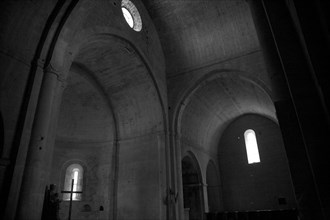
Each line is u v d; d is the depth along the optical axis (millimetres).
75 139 17656
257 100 20109
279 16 5492
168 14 16188
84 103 17406
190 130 20047
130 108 16875
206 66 16672
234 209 23109
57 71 8453
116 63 14734
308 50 4055
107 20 12266
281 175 22219
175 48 17328
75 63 14539
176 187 15352
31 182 7090
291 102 5129
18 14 7754
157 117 16344
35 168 7254
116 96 16734
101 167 17250
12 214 6578
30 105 7629
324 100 3781
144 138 16391
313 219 4285
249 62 15422
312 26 4145
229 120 24656
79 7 9102
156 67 16391
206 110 20562
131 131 17000
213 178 23922
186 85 16922
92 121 17922
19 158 7059
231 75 15992
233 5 14898
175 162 15867
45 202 8633
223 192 23984
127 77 15672
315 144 4246
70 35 9039
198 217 19797
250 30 15359
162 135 15945
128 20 14547
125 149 16766
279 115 5098
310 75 4770
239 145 24547
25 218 6738
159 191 14797
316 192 4391
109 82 16062
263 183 22688
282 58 5082
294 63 4965
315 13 4191
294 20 4945
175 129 16609
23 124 7355
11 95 7379
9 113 7246
